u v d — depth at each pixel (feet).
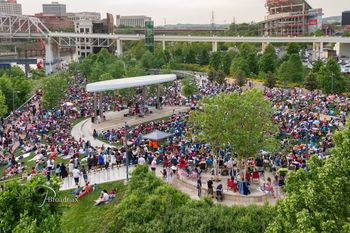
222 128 130.82
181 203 104.88
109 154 154.40
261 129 131.13
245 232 88.12
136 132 195.52
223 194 118.93
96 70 393.09
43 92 285.02
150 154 152.87
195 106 252.01
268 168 142.82
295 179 71.61
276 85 369.30
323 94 301.84
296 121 205.57
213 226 91.35
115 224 105.19
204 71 501.56
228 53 486.79
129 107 272.31
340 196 61.36
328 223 59.06
